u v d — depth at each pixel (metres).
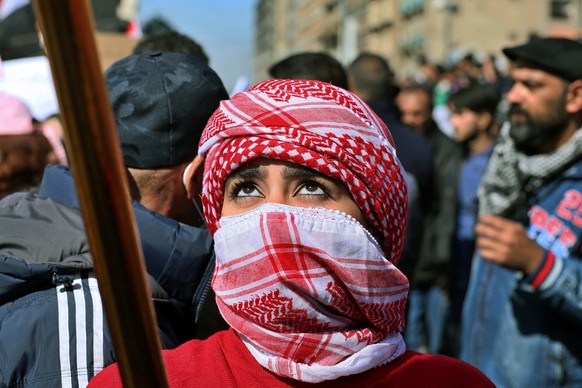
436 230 5.21
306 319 1.18
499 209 2.89
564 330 2.65
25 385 1.33
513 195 2.85
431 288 5.36
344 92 1.29
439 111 9.16
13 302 1.43
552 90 2.76
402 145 4.14
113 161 0.85
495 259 2.57
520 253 2.55
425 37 36.97
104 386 1.25
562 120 2.77
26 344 1.35
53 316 1.37
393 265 1.23
